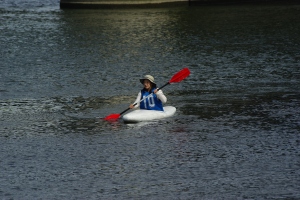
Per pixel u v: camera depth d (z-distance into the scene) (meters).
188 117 39.09
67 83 50.97
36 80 52.25
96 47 70.19
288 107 41.41
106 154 31.92
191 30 83.31
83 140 34.56
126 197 25.97
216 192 26.41
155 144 33.53
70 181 28.02
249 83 49.69
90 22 91.69
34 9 112.06
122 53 66.00
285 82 49.84
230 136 34.91
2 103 44.00
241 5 115.94
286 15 98.69
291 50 66.50
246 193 26.25
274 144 33.28
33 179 28.34
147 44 71.94
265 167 29.53
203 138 34.56
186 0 115.94
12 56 64.81
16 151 32.75
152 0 112.31
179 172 28.98
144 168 29.64
